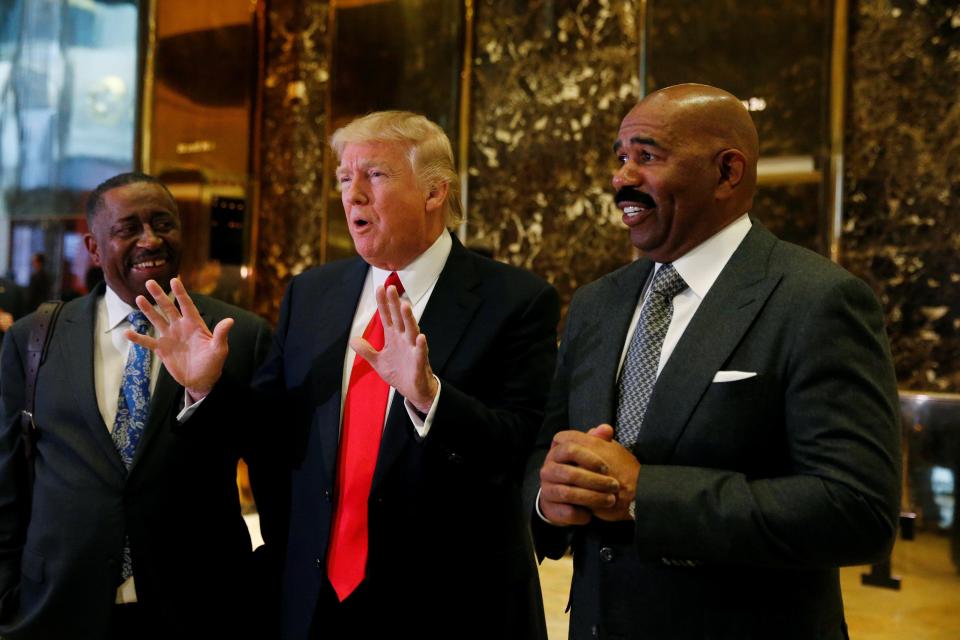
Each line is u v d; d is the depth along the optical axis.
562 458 1.26
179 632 1.83
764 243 1.38
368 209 1.74
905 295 3.42
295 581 1.70
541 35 4.18
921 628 2.93
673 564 1.28
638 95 3.94
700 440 1.27
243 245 4.76
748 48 3.64
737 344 1.28
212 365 1.66
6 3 4.66
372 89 4.51
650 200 1.36
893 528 1.17
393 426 1.68
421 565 1.66
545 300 1.84
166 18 4.45
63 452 1.89
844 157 3.53
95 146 4.47
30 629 1.82
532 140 4.19
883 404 1.21
